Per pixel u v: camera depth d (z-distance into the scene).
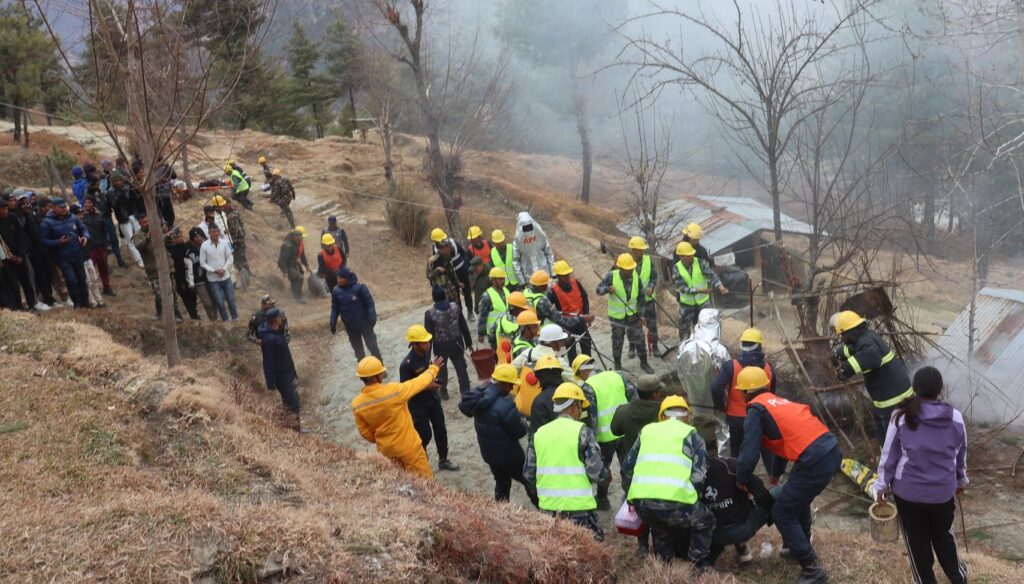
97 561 4.39
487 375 11.02
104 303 13.55
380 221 23.41
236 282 16.64
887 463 5.59
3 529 4.61
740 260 21.34
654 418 6.85
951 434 5.34
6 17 20.38
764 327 14.31
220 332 13.06
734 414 7.87
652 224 16.77
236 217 16.44
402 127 36.50
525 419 8.43
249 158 28.12
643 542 6.57
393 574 4.81
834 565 6.23
